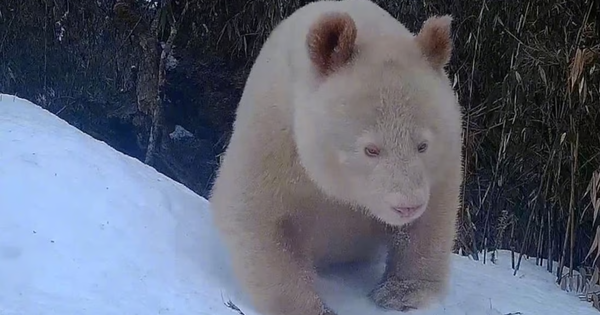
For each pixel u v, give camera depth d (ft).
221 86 19.31
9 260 8.96
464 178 13.47
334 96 8.77
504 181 14.06
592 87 12.91
